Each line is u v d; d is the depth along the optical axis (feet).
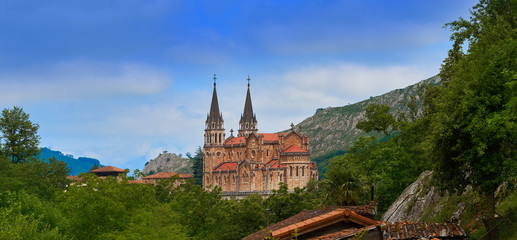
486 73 117.08
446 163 133.69
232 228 319.88
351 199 188.55
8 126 387.75
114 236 181.37
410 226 95.14
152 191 252.42
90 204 195.72
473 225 135.74
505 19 171.22
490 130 112.06
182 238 201.67
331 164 318.86
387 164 280.31
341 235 94.68
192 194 322.14
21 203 187.01
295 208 340.59
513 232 115.75
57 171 370.94
